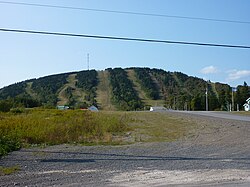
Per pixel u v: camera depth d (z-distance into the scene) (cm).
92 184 877
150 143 1828
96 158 1342
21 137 1925
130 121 3444
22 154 1460
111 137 2091
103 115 4253
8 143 1648
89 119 3297
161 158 1325
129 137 2147
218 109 9650
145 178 946
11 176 987
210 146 1680
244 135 2138
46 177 971
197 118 3859
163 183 880
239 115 4478
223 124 2980
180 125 3012
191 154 1423
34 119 3042
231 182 885
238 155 1384
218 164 1171
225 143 1791
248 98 9344
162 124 3138
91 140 1959
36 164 1204
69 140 1931
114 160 1288
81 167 1140
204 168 1095
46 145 1762
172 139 2025
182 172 1029
